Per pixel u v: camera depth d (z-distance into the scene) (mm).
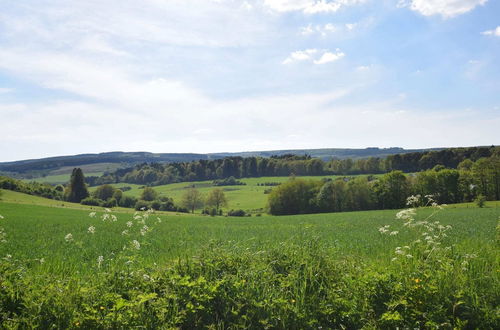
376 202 79062
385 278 6559
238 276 6777
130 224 8219
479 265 7887
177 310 5582
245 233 23234
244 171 161750
